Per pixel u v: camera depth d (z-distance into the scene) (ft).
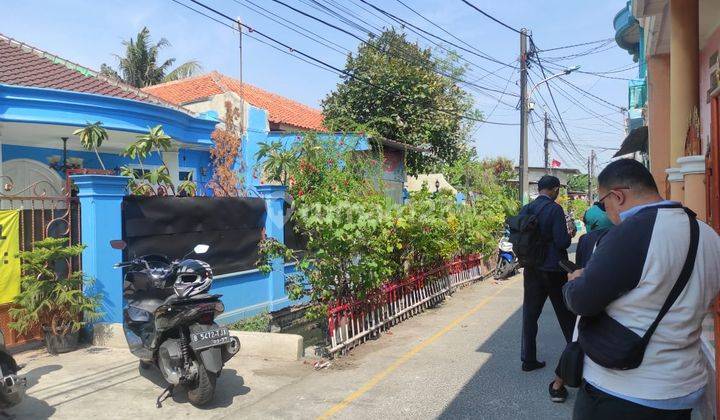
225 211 27.55
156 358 17.43
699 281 7.65
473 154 74.13
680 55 20.45
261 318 28.37
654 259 7.54
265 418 15.39
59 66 38.60
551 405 15.81
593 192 164.14
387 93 56.08
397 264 26.94
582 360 8.47
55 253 20.74
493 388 17.28
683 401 7.64
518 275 45.42
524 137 61.72
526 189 61.57
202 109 48.26
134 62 96.94
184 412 15.92
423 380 18.25
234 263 28.09
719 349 11.72
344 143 37.47
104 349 21.67
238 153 45.21
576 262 11.75
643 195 8.35
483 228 41.09
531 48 60.90
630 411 7.76
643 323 7.64
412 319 27.96
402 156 58.59
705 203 16.85
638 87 45.24
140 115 35.19
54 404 16.37
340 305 21.90
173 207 25.03
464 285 38.60
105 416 15.58
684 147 20.67
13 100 29.73
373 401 16.46
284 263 30.94
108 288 22.25
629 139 43.19
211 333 16.19
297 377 18.97
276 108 58.65
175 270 17.28
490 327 25.80
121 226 22.88
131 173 28.58
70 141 37.40
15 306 20.75
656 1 22.56
